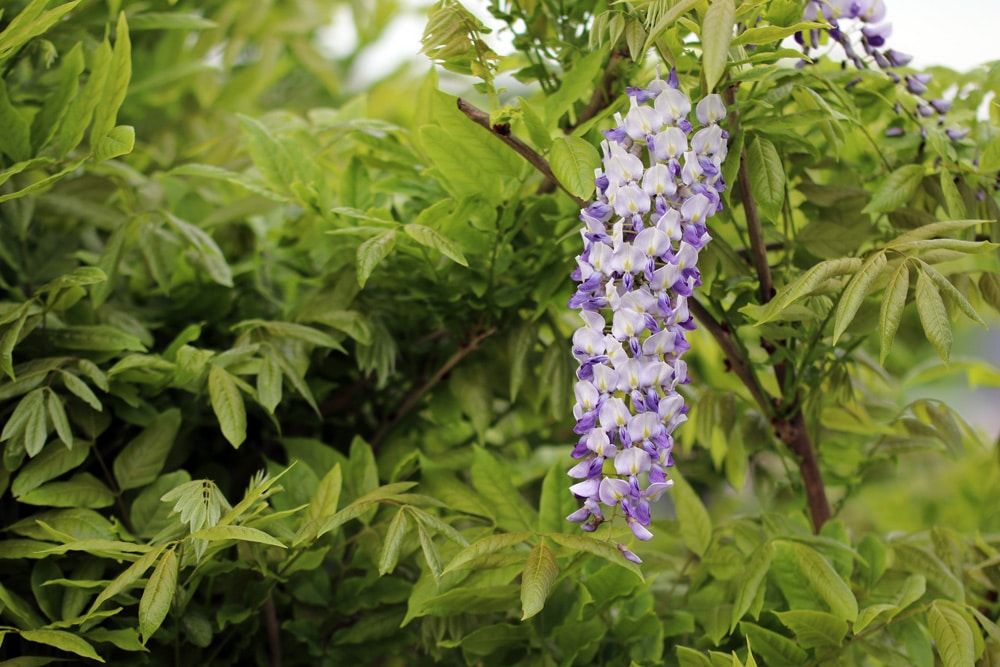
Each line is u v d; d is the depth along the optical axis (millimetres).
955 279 1092
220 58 1530
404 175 1170
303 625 1097
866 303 1059
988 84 1152
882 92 1123
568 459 1276
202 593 1098
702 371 1440
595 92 1099
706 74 923
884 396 1422
